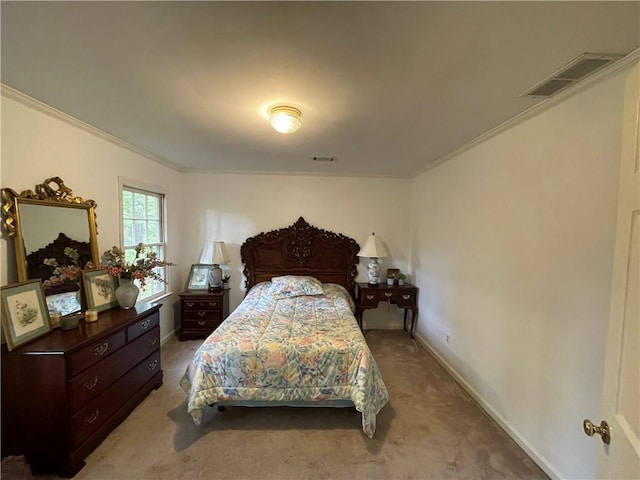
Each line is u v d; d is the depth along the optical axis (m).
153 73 1.44
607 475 0.85
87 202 2.28
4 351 1.59
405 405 2.39
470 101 1.72
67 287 2.07
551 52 1.22
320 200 4.19
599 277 1.42
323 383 2.07
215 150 2.94
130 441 1.91
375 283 4.04
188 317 3.65
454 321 2.91
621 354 0.81
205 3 0.97
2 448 1.62
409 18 1.03
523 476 1.69
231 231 4.14
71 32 1.13
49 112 1.94
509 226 2.09
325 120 2.04
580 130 1.52
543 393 1.75
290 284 3.59
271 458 1.80
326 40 1.16
